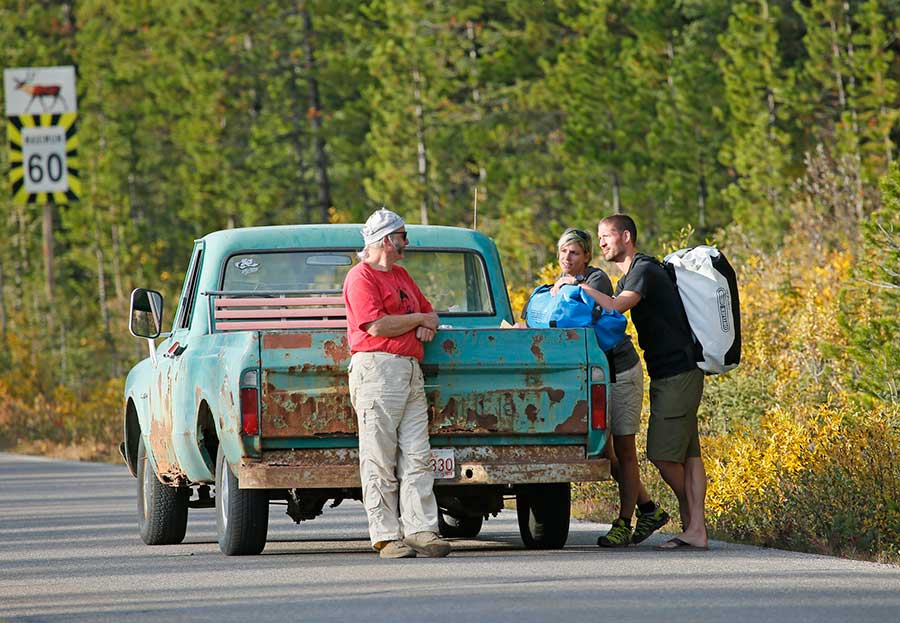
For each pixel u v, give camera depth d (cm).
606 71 12306
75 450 8200
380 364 3002
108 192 16562
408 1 13438
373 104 13625
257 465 3039
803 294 5756
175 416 3409
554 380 3116
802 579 2806
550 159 12925
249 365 3012
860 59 10738
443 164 13350
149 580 2984
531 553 3256
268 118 15800
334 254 3612
